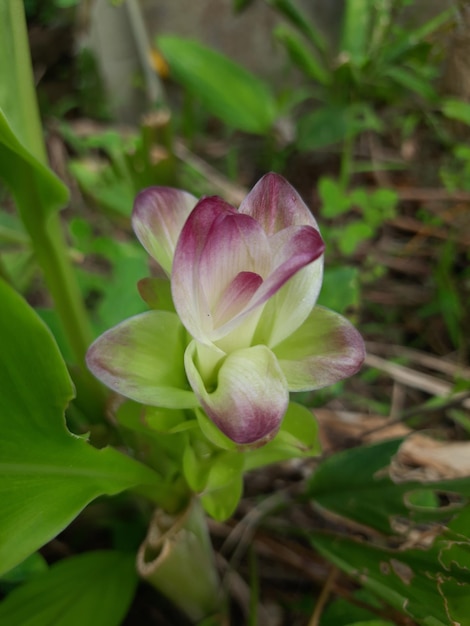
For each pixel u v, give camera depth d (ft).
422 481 0.82
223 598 0.95
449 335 1.42
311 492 0.90
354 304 1.05
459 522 0.71
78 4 1.80
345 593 0.88
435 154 1.72
